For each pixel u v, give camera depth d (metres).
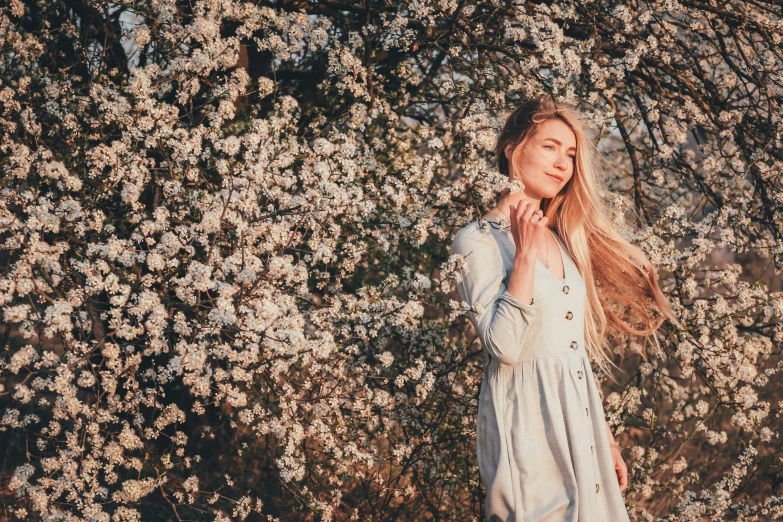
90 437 2.88
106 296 3.59
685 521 3.46
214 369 2.87
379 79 4.07
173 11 3.12
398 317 2.80
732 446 5.27
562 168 2.63
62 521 2.60
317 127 3.94
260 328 2.36
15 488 2.63
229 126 3.68
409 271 3.51
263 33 3.76
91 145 3.42
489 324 2.27
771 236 4.55
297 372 3.18
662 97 4.02
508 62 4.12
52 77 3.49
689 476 3.90
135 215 2.78
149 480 2.99
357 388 3.36
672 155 4.46
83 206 3.04
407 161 4.07
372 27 3.72
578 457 2.24
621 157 5.71
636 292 3.01
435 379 3.53
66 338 2.66
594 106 4.20
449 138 3.23
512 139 2.72
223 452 4.52
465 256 2.45
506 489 2.23
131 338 2.57
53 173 2.74
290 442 2.74
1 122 3.16
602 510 2.35
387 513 3.53
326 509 3.11
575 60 3.17
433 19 3.58
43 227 2.60
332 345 2.47
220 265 2.71
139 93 2.83
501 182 2.61
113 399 2.89
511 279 2.26
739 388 3.79
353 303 2.98
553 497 2.23
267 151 2.76
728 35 4.37
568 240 2.76
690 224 3.60
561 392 2.29
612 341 4.71
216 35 3.14
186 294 2.54
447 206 3.87
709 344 3.66
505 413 2.29
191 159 2.87
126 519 2.76
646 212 4.04
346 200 2.67
